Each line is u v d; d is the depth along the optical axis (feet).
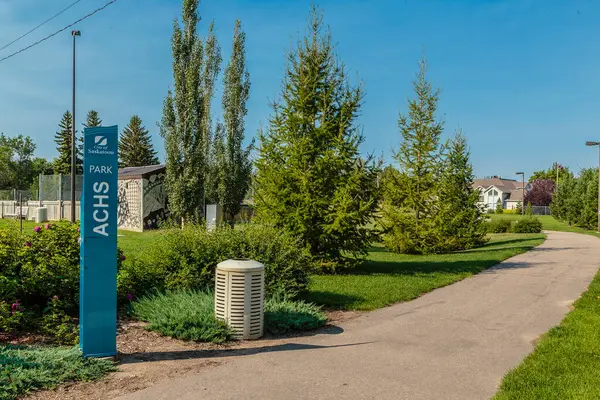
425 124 72.02
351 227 46.01
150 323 24.85
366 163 47.32
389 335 25.00
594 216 142.41
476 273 49.75
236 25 104.01
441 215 71.87
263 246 32.40
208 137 104.94
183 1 86.84
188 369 19.11
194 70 87.71
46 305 25.68
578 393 16.61
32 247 27.20
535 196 346.95
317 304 32.48
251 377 18.35
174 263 31.27
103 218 19.52
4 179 301.22
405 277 45.34
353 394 16.85
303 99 47.52
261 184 47.98
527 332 25.86
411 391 17.22
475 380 18.43
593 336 24.29
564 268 53.93
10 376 16.66
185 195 87.25
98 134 19.38
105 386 17.11
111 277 19.67
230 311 23.86
